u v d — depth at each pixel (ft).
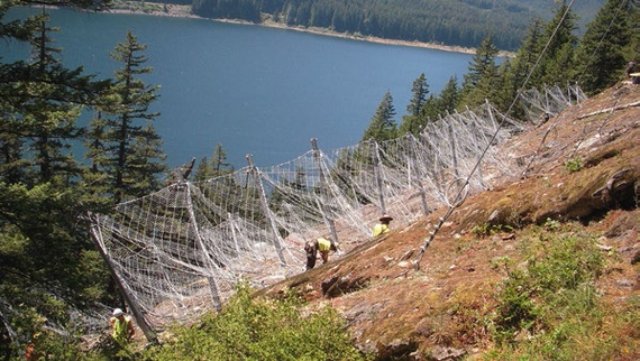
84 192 54.75
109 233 35.78
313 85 592.60
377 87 621.72
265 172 39.34
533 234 23.86
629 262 19.40
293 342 20.45
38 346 27.81
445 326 19.71
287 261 39.09
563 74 121.49
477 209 27.32
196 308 34.42
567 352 16.05
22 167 60.59
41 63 33.58
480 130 59.36
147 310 33.76
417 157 49.08
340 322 21.76
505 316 19.01
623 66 108.17
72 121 36.58
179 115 389.60
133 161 73.46
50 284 34.32
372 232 41.78
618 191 22.58
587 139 37.45
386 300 22.86
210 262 33.91
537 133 61.31
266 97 503.61
